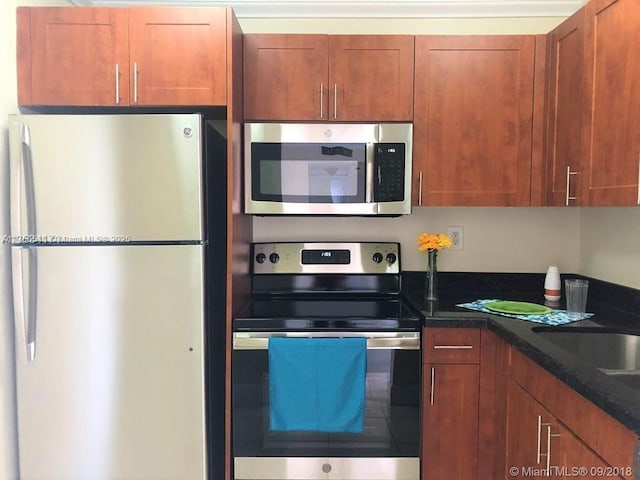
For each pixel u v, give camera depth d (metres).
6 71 1.79
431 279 2.21
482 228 2.45
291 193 2.09
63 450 1.77
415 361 1.86
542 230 2.45
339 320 1.86
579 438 1.23
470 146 2.15
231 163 1.88
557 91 2.03
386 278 2.40
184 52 1.88
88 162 1.71
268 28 2.45
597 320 1.82
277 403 1.84
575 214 2.43
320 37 2.12
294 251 2.39
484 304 2.09
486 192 2.16
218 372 1.97
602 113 1.67
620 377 1.46
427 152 2.15
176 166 1.73
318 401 1.83
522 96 2.14
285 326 1.85
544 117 2.13
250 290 2.36
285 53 2.12
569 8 2.38
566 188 1.94
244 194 2.09
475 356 1.86
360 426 1.84
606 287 2.14
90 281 1.73
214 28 1.88
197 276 1.75
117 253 1.73
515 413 1.67
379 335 1.85
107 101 1.89
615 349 1.70
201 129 1.73
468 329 1.86
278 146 2.08
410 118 2.14
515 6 2.37
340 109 2.13
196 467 1.79
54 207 1.71
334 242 2.41
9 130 1.69
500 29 2.43
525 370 1.58
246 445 1.88
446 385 1.87
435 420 1.88
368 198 2.10
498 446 1.83
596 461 1.15
